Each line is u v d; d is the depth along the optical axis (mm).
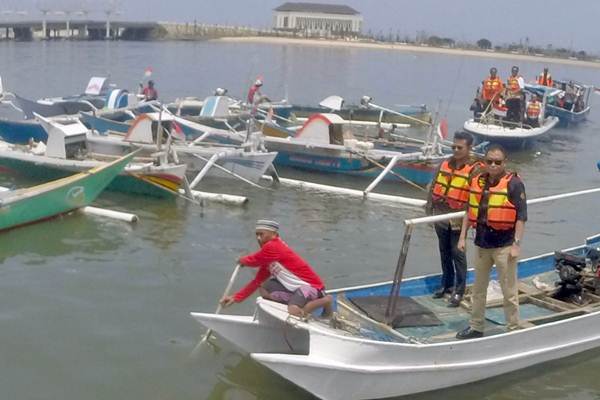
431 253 12617
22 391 7449
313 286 7684
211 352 8453
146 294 10031
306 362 6938
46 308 9406
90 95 26656
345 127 18172
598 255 9992
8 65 50594
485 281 7977
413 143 19266
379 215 14805
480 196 7852
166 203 14664
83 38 99750
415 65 80188
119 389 7586
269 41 118062
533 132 24062
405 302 8750
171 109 24719
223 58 71500
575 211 16312
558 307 9180
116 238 12352
